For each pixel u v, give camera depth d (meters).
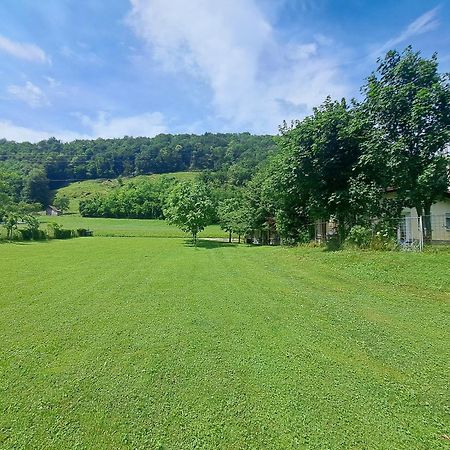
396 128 14.14
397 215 14.81
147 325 5.71
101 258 16.47
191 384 3.60
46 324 5.80
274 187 19.48
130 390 3.49
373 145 14.09
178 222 29.02
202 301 7.39
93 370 3.97
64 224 56.72
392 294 7.79
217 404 3.21
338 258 12.39
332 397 3.33
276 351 4.52
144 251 20.78
